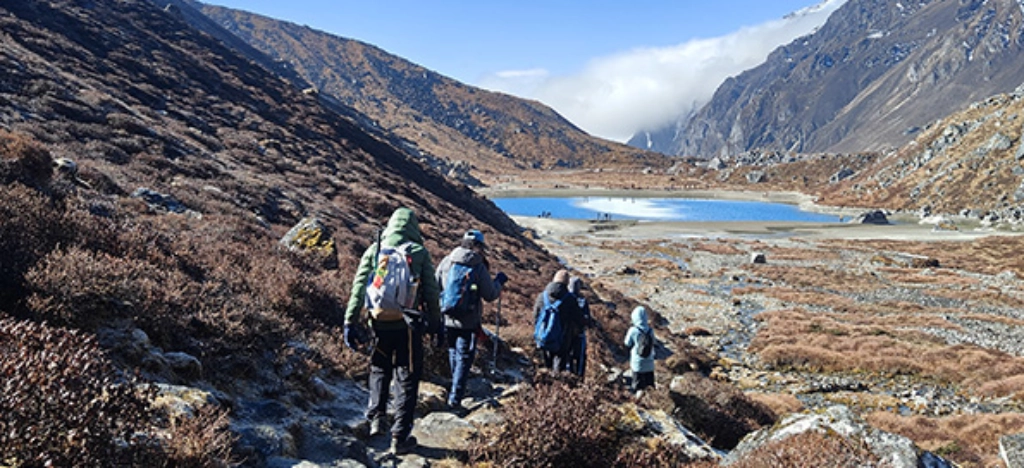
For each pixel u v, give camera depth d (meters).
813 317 36.88
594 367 12.10
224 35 162.00
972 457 14.75
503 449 5.18
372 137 65.00
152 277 6.50
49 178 10.62
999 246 76.31
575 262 64.56
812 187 183.62
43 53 38.44
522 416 5.39
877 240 87.12
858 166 193.50
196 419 3.93
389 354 5.27
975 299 46.44
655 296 45.66
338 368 7.12
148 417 3.58
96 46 47.56
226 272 8.44
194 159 25.03
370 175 45.03
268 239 14.79
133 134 25.28
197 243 10.09
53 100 24.73
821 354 26.39
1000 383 22.55
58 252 5.74
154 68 48.62
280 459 4.31
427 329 5.32
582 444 5.29
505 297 21.20
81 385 3.31
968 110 164.62
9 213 6.44
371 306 5.14
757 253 67.19
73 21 49.78
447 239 32.25
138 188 15.81
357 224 26.80
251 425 4.66
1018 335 33.78
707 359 26.17
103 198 12.52
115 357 4.78
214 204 17.80
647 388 10.41
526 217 112.94
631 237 90.06
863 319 37.41
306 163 40.44
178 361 5.11
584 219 112.81
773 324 34.72
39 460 2.86
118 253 7.17
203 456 3.65
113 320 5.34
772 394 21.02
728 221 112.50
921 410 20.56
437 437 5.72
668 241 84.50
